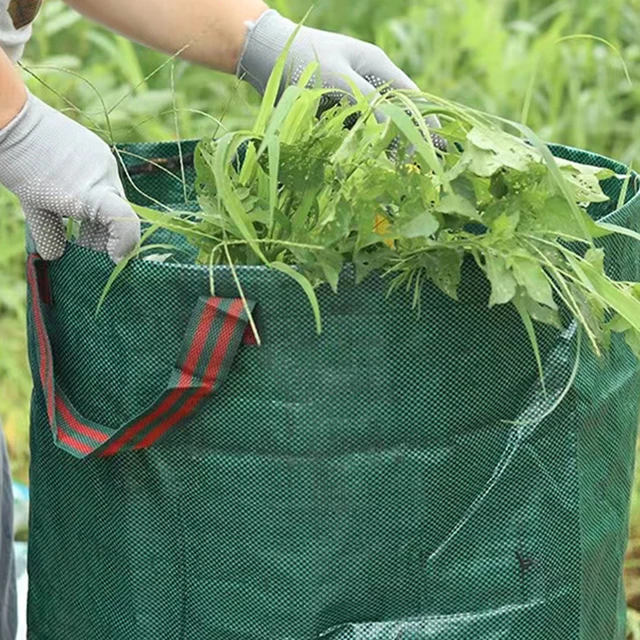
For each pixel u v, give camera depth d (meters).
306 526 2.08
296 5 5.53
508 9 5.68
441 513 2.09
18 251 4.43
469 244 1.95
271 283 1.94
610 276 2.16
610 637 2.41
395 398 2.02
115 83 5.21
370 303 1.96
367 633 2.12
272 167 1.90
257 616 2.14
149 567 2.18
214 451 2.07
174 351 2.02
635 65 5.18
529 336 2.06
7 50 2.34
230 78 5.21
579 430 2.15
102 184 2.11
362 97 2.10
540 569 2.16
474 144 1.94
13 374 4.05
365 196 1.93
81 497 2.25
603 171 2.20
